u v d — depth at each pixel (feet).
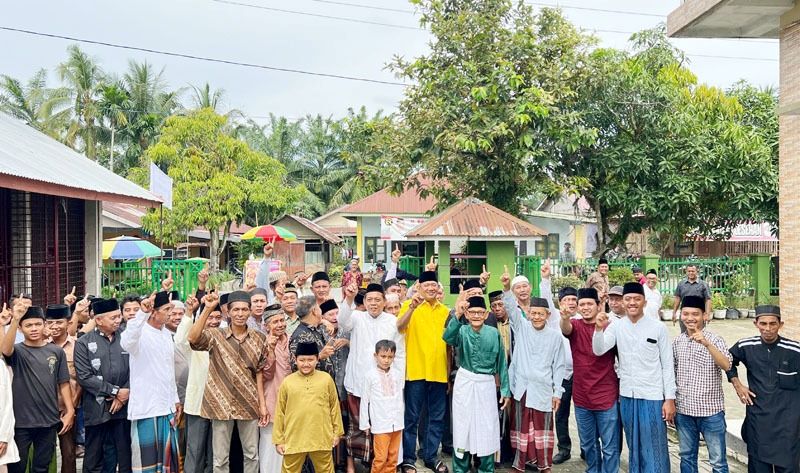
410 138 52.65
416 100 53.47
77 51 109.09
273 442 17.54
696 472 18.07
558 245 78.43
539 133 51.75
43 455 17.20
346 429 20.68
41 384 17.02
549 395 19.86
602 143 58.65
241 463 19.67
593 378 18.94
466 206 35.91
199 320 17.34
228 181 79.71
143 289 47.26
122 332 18.74
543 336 19.90
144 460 17.93
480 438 19.16
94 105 107.76
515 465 20.31
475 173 51.78
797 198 25.39
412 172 56.54
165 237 79.66
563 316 19.07
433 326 20.75
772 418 16.74
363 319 20.43
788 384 16.63
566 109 55.47
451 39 51.21
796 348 16.71
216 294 17.49
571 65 53.21
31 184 27.48
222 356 17.88
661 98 57.62
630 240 89.51
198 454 18.34
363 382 19.51
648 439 18.06
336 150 145.18
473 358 19.39
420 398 20.70
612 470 18.80
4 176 25.08
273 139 146.20
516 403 20.33
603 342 18.25
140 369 18.10
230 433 18.07
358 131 60.49
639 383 18.15
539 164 51.72
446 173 52.95
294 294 22.63
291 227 108.99
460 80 49.80
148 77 121.49
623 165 56.80
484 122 48.73
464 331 19.51
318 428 17.40
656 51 63.26
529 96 48.60
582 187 54.85
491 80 49.55
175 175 78.48
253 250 100.07
